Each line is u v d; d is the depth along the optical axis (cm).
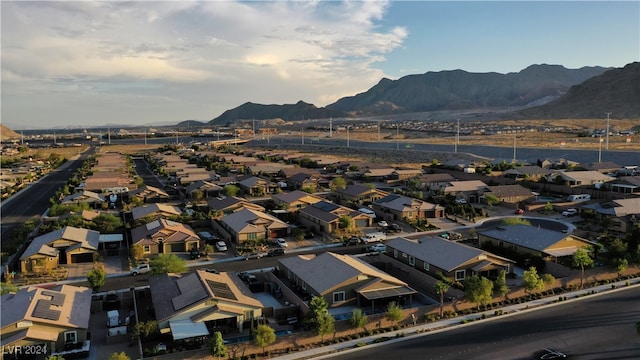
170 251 6297
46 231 7119
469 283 4459
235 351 3644
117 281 5281
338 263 4941
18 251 6303
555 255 5469
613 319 4234
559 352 3641
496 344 3816
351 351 3750
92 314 4438
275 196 9456
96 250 6000
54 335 3703
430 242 5734
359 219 7688
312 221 7619
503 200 9606
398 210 8119
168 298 4241
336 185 11556
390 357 3641
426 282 5112
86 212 7869
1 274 5503
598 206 8081
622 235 7031
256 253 6225
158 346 3681
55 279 5359
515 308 4512
